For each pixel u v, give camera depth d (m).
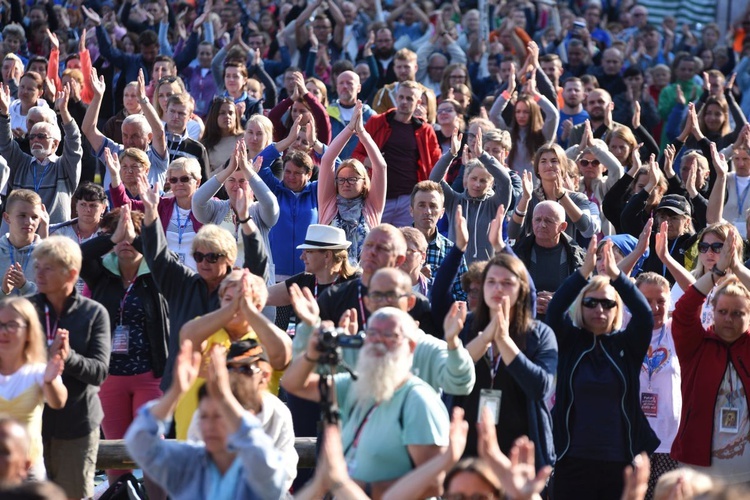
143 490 10.40
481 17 25.06
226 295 9.30
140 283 10.75
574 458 9.68
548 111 16.81
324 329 7.80
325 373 7.69
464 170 14.20
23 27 22.61
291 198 13.47
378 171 13.27
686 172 15.68
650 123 21.84
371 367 7.75
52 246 9.42
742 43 28.95
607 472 9.66
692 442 10.34
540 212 12.12
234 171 12.82
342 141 13.22
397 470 7.83
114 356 10.63
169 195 13.83
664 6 29.58
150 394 10.66
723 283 10.39
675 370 10.82
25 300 8.93
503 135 15.27
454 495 6.90
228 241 10.02
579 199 14.34
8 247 12.14
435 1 26.39
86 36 22.00
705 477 7.37
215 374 7.19
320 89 17.59
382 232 9.75
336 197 13.24
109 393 10.65
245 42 22.98
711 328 10.65
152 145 14.84
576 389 9.72
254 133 14.52
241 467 7.21
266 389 8.69
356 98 17.72
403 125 15.53
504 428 9.09
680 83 23.39
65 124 14.54
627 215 14.02
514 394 9.12
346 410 8.14
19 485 6.27
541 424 9.05
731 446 10.28
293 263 13.36
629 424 9.70
